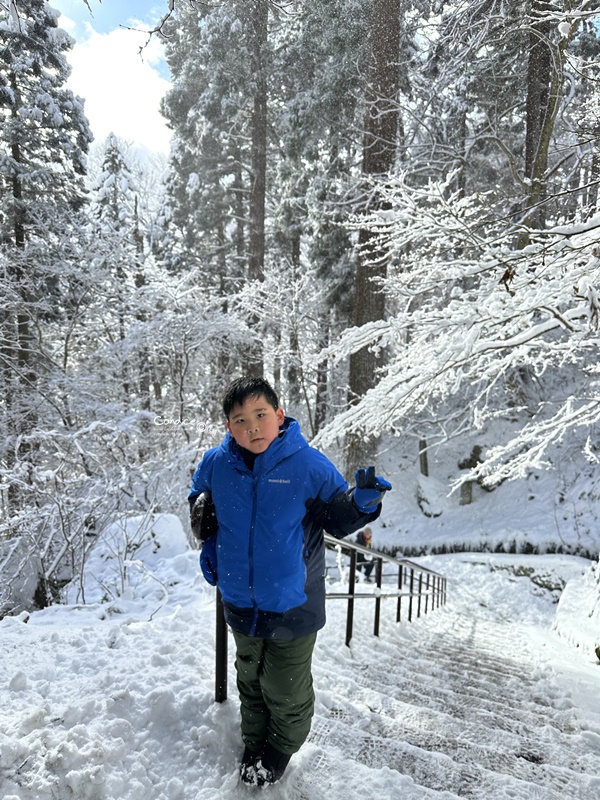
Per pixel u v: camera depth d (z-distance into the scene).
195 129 20.92
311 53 16.22
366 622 4.99
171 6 3.16
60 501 6.13
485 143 13.84
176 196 24.03
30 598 5.61
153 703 2.29
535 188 7.11
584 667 5.04
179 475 10.18
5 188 15.02
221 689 2.34
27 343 13.47
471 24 8.32
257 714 1.99
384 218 5.42
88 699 2.24
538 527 14.77
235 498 1.83
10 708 2.20
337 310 16.58
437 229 5.18
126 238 15.15
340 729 2.52
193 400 14.24
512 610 11.30
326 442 5.55
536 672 4.39
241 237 21.86
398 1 11.18
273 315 17.05
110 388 13.12
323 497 1.83
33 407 11.80
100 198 24.41
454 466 18.84
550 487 15.99
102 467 7.76
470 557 13.51
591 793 2.23
